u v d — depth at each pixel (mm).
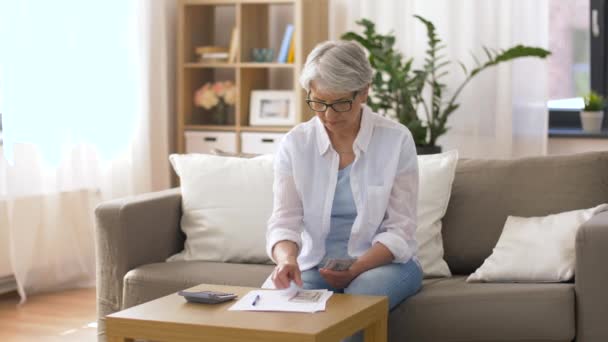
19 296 4656
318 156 2744
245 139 5516
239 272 3082
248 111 5664
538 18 5363
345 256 2740
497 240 3146
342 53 2543
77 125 4812
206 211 3402
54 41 4664
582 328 2637
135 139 5195
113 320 2271
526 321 2664
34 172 4590
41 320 4168
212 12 5875
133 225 3223
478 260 3168
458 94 5504
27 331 3975
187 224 3428
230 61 5559
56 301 4547
